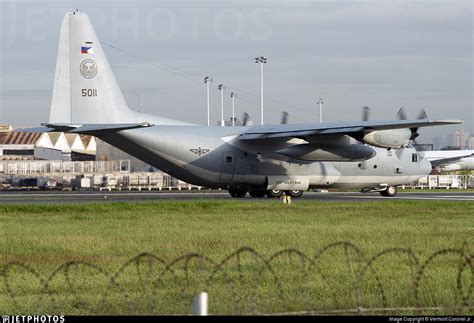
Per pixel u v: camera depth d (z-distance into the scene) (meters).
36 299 46.19
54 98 137.38
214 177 149.00
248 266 57.53
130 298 45.84
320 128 139.38
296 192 157.25
